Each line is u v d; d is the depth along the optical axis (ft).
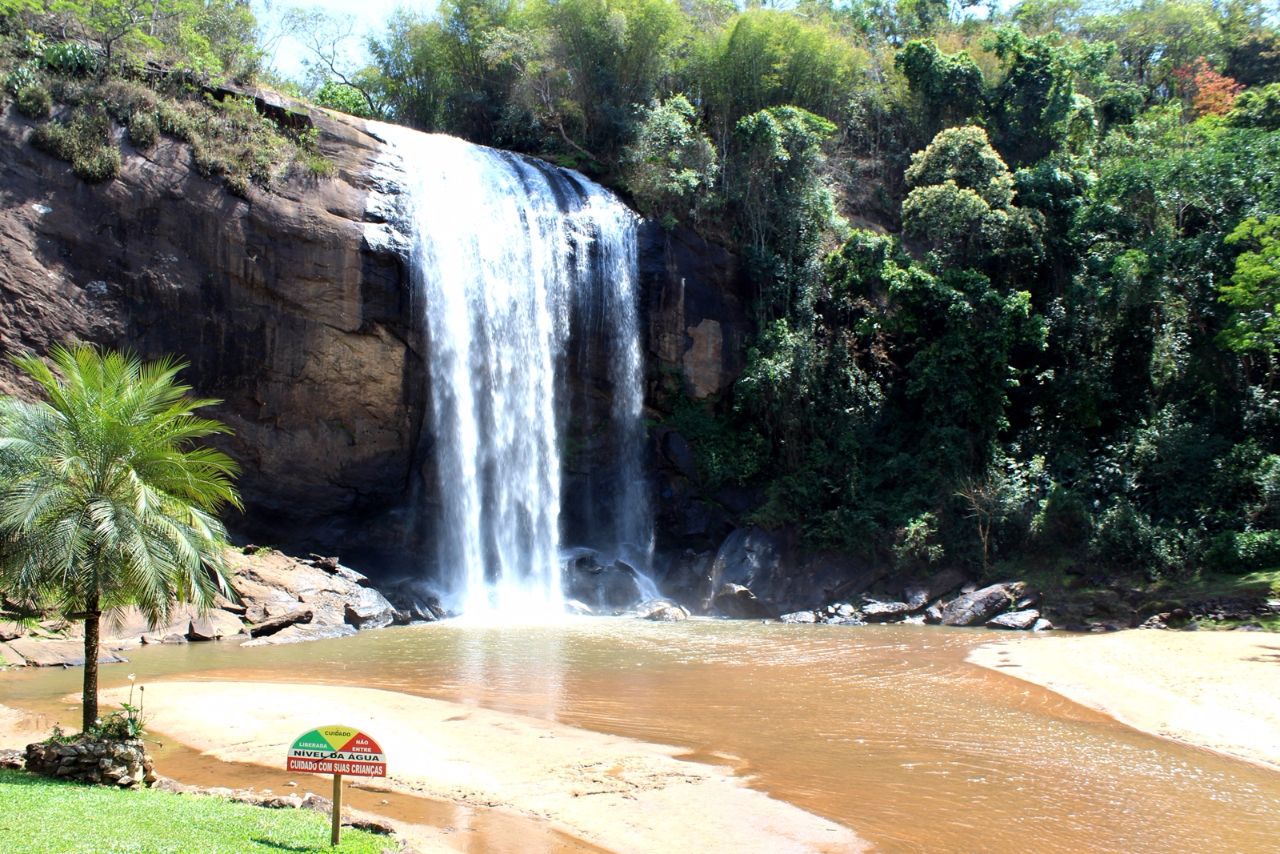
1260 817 38.73
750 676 68.23
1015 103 151.94
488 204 117.39
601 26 142.00
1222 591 93.09
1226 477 106.63
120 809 32.58
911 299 124.16
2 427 39.68
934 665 72.90
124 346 94.53
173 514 42.75
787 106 140.77
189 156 99.96
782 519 117.08
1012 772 44.70
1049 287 134.51
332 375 104.83
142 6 107.45
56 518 39.27
